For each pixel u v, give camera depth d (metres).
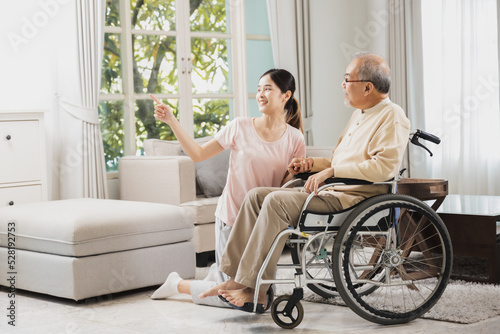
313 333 2.55
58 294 3.17
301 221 2.60
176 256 3.48
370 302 2.95
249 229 2.67
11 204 3.77
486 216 3.34
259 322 2.74
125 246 3.26
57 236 3.15
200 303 3.06
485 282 3.35
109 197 4.68
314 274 3.58
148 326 2.72
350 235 2.57
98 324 2.78
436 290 2.72
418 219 3.50
